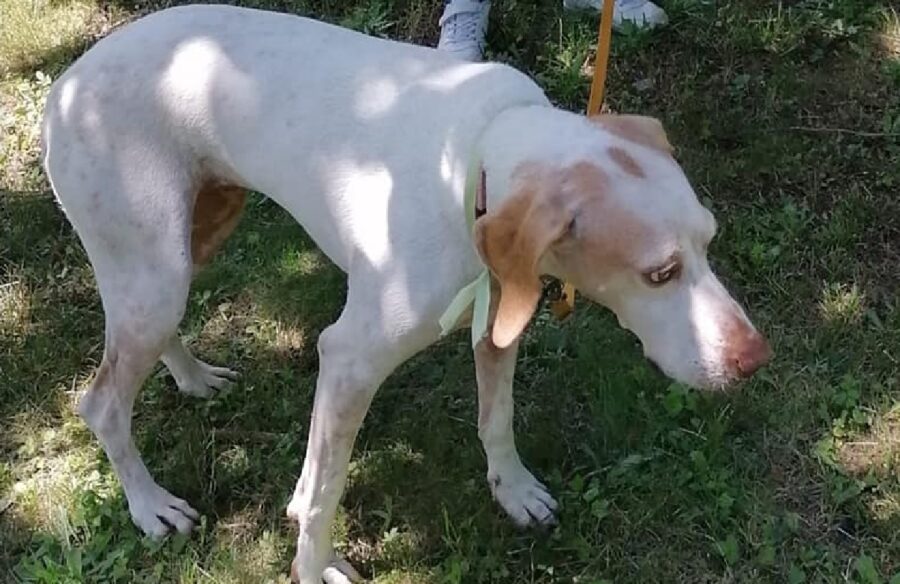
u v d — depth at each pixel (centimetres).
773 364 135
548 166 92
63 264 155
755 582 119
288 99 107
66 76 114
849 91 163
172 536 126
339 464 110
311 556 116
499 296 102
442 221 100
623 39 170
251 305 149
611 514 124
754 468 127
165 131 111
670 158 94
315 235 110
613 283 93
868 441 129
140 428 137
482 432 122
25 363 144
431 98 103
